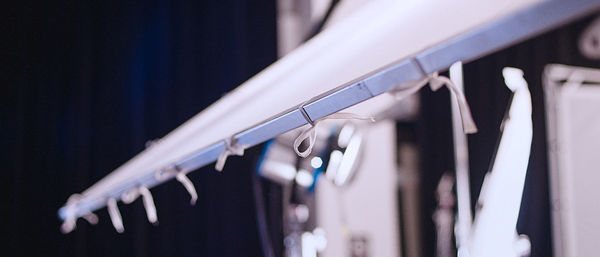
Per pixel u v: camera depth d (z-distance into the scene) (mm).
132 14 2682
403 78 325
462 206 2691
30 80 2502
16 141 2424
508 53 3279
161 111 2674
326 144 1237
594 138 3150
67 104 2551
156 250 2600
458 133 2732
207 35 2775
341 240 2352
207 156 569
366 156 2523
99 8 2643
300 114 410
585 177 3113
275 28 2820
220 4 2801
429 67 305
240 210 2723
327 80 388
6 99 2432
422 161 2916
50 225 2473
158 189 2625
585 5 200
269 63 2795
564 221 3064
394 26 338
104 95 2617
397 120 2721
